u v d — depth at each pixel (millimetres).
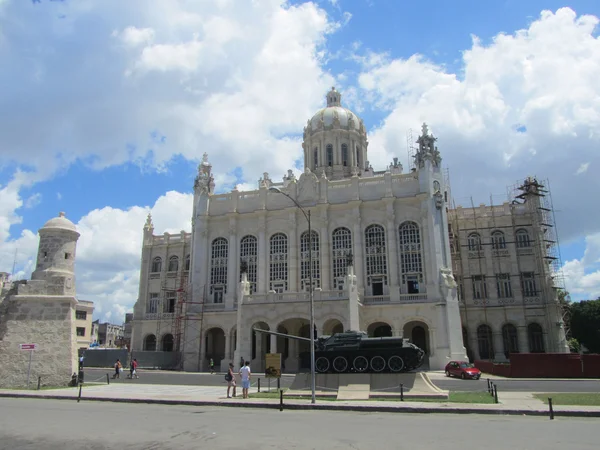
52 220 37906
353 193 65062
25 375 33781
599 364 42562
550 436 15445
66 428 17578
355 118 83000
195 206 70188
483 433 16062
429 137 64562
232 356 62344
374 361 33500
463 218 69688
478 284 66875
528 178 67750
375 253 62969
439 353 55969
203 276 67500
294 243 65062
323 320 53812
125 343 102750
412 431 16562
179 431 16812
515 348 63656
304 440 14961
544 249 65250
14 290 35781
